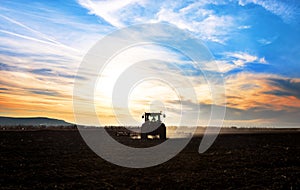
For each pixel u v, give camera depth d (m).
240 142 30.12
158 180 13.66
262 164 18.00
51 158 18.61
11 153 19.59
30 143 24.61
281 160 19.25
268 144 28.38
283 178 14.45
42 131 36.22
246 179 14.10
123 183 13.13
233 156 20.80
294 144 28.67
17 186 12.27
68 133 35.91
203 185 12.89
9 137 27.73
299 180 14.09
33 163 16.91
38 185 12.53
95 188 12.20
